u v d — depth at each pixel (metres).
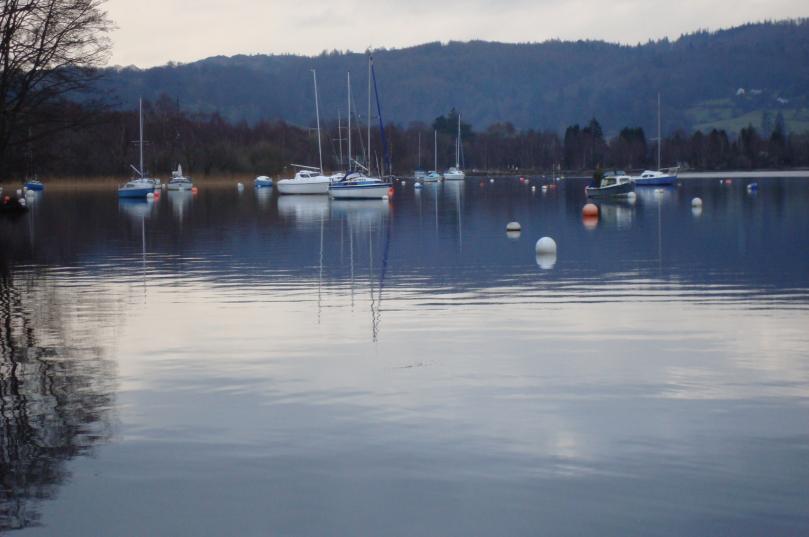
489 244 34.91
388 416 11.18
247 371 13.66
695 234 38.44
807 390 12.28
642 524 8.09
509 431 10.55
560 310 19.17
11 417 11.27
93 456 9.83
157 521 8.23
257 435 10.48
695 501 8.54
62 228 47.22
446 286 23.16
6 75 40.38
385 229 43.44
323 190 92.81
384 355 14.73
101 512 8.41
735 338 15.95
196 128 149.88
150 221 52.53
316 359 14.48
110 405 11.80
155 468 9.46
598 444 10.08
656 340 15.84
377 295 21.69
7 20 40.28
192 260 30.70
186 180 108.94
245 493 8.80
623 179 75.12
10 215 58.41
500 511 8.37
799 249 31.61
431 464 9.50
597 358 14.38
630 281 23.86
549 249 31.03
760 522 8.11
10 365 14.21
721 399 11.87
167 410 11.54
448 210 60.22
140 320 18.52
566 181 144.38
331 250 33.31
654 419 10.98
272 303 20.66
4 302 21.25
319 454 9.83
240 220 52.44
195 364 14.21
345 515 8.32
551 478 9.10
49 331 17.30
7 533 7.99
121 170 119.75
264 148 141.62
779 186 95.88
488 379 13.01
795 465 9.39
